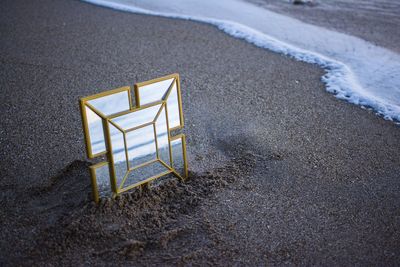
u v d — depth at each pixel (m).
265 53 2.87
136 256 1.32
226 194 1.56
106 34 3.18
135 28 3.34
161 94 1.49
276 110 2.13
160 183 1.56
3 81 2.40
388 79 2.52
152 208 1.48
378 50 2.98
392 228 1.43
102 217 1.42
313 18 3.78
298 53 2.86
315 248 1.36
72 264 1.29
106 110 1.40
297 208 1.51
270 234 1.40
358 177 1.66
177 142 1.56
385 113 2.11
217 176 1.64
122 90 1.41
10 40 3.02
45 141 1.85
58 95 2.25
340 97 2.27
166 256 1.32
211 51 2.88
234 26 3.37
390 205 1.53
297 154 1.79
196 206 1.50
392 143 1.88
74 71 2.53
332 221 1.46
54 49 2.86
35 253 1.32
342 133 1.94
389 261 1.31
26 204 1.50
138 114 1.45
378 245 1.37
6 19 3.50
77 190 1.54
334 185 1.62
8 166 1.69
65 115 2.05
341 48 3.02
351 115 2.10
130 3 4.13
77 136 1.88
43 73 2.50
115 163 1.44
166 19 3.59
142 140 1.47
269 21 3.66
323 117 2.07
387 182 1.64
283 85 2.40
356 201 1.54
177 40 3.08
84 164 1.68
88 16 3.63
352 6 4.20
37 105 2.14
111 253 1.32
